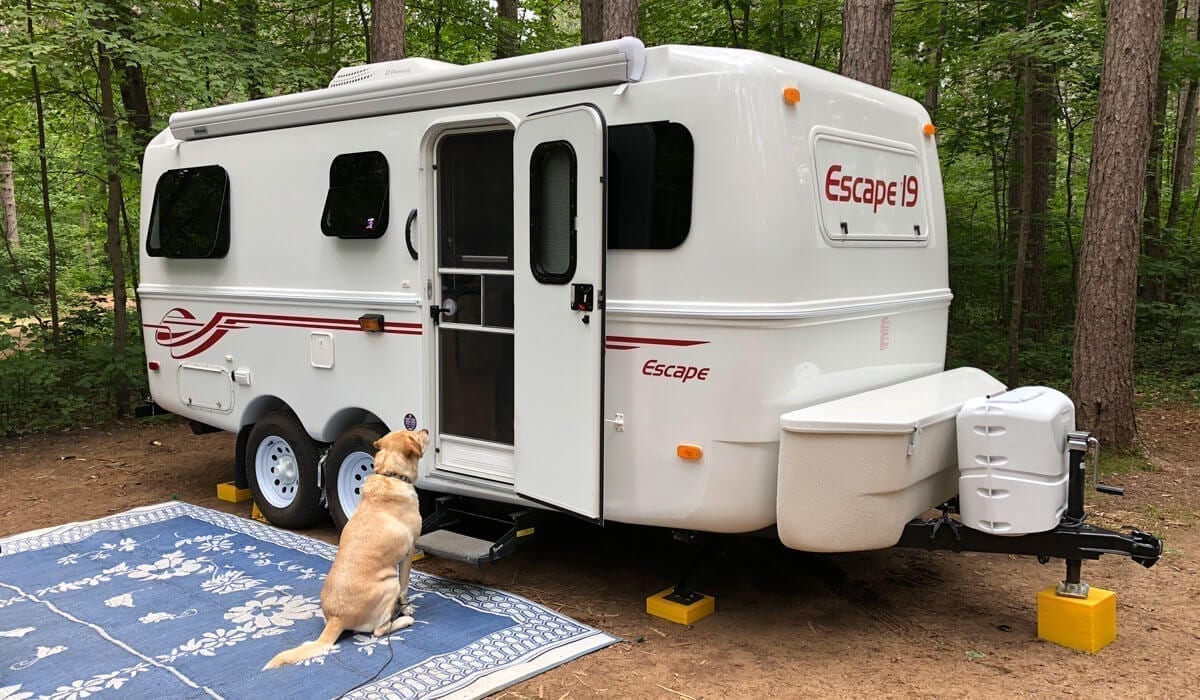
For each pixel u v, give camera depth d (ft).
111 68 31.50
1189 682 11.43
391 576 12.85
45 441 27.61
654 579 15.57
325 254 17.28
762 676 11.76
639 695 11.23
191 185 20.08
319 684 11.26
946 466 13.21
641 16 38.55
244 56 29.19
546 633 12.90
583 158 12.50
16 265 31.78
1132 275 22.07
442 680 11.34
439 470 15.75
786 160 12.22
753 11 38.58
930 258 16.35
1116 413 22.35
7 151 32.91
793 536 12.05
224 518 19.04
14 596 14.56
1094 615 12.34
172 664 11.94
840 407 12.67
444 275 15.52
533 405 13.65
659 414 12.75
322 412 17.67
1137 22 21.26
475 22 39.52
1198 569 15.66
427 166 15.26
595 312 12.53
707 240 12.19
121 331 30.53
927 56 38.60
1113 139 21.72
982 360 36.04
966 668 11.94
